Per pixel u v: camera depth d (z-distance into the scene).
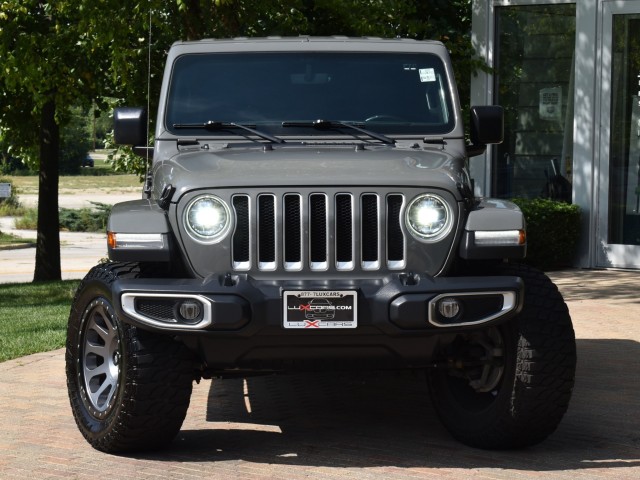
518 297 5.24
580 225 14.50
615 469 5.30
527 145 15.06
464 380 5.92
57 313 12.09
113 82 15.88
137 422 5.41
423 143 6.32
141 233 5.32
